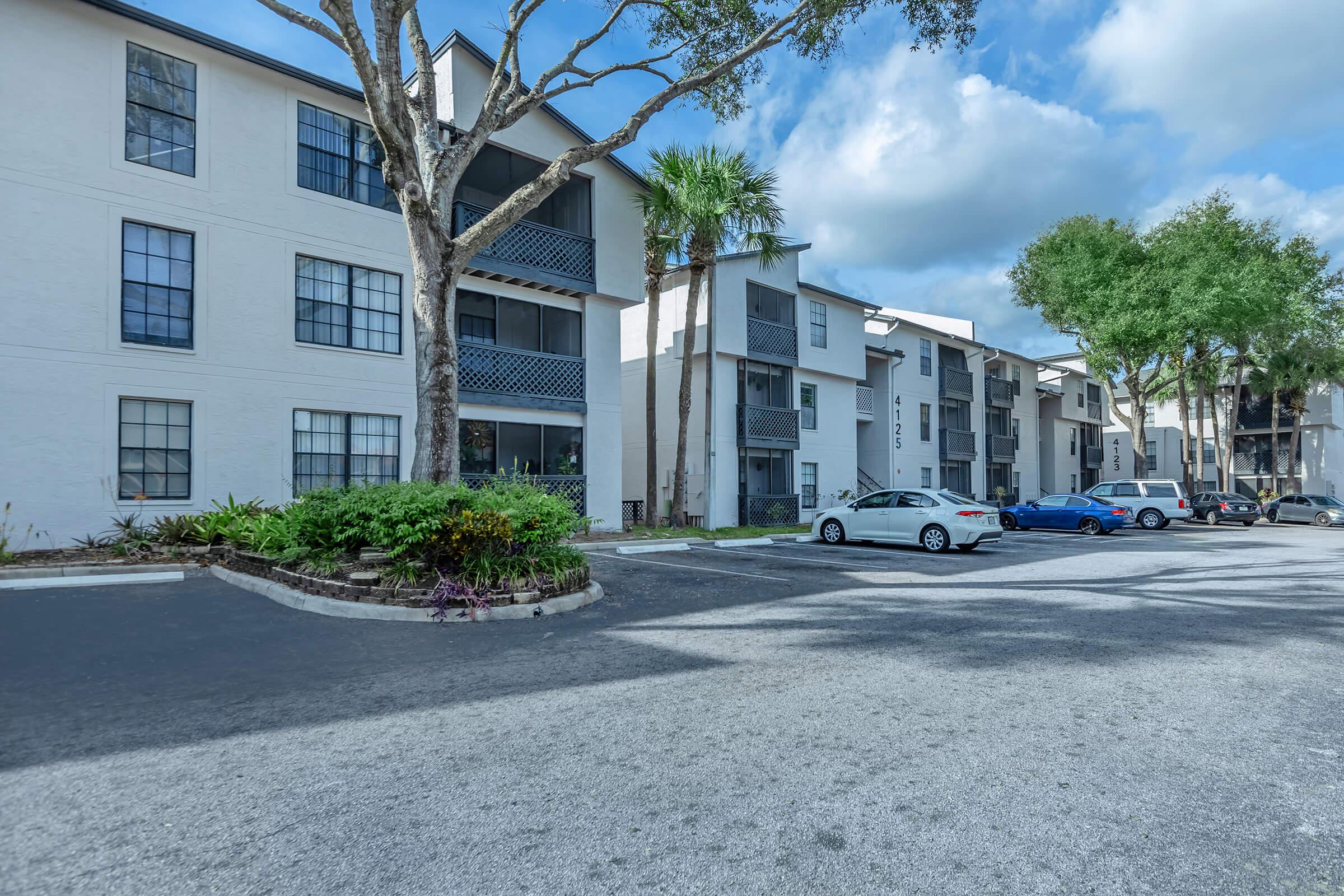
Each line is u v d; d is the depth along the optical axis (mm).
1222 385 45969
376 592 7656
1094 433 45469
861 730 4203
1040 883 2617
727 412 22094
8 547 10195
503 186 16781
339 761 3705
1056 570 12203
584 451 17844
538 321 17375
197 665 5531
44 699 4617
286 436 13047
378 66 9609
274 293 13008
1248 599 9039
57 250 10805
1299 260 34594
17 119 10570
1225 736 4152
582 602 8359
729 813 3150
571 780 3494
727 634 6840
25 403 10484
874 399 29688
